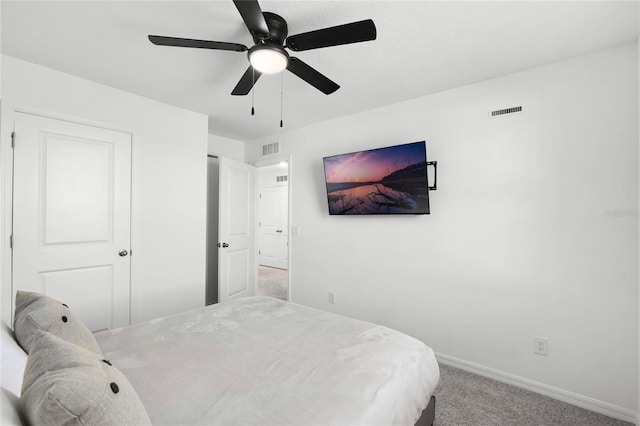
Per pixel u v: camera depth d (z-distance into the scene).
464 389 2.08
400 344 1.45
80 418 0.58
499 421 1.75
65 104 2.25
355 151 3.04
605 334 1.85
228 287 3.68
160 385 1.07
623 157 1.80
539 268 2.06
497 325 2.22
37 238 2.14
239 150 4.21
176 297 2.89
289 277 3.62
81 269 2.35
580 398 1.90
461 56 1.95
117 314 2.52
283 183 6.85
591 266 1.89
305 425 0.88
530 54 1.92
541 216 2.06
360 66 2.09
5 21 1.64
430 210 2.54
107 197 2.47
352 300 3.06
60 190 2.25
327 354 1.33
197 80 2.35
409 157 2.52
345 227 3.13
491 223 2.25
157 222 2.77
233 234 3.78
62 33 1.75
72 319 1.11
